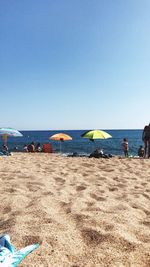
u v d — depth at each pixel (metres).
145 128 15.02
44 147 21.36
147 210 4.76
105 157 14.92
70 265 2.88
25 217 4.05
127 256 3.07
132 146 43.56
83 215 4.22
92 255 3.07
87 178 7.67
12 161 11.81
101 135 15.55
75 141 63.75
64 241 3.34
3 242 2.99
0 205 4.77
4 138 17.17
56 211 4.49
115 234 3.53
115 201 5.20
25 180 6.88
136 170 9.38
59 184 6.76
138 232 3.72
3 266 2.63
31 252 3.05
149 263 2.96
